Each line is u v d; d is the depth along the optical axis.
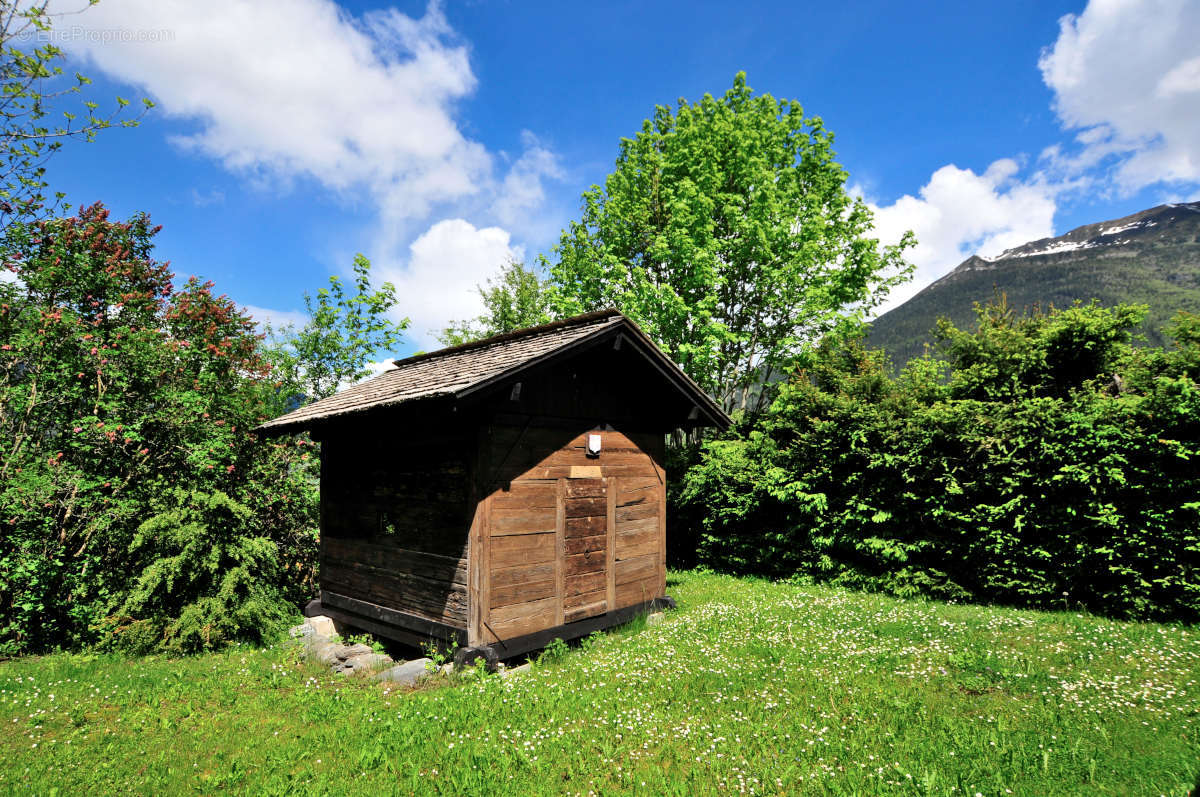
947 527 10.23
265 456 10.62
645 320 15.96
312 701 6.06
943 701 5.34
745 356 17.94
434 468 7.36
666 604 9.31
